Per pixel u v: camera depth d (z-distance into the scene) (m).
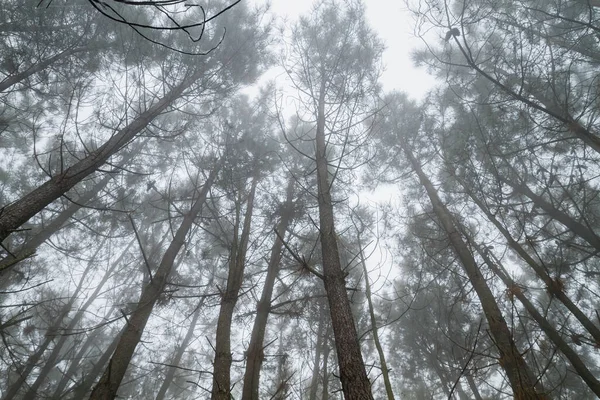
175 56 7.00
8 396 7.64
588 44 5.39
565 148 5.89
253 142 8.62
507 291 5.46
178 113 10.66
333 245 4.25
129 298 11.70
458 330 8.72
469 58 4.60
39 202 4.27
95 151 5.05
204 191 7.21
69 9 7.85
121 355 4.79
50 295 9.76
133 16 7.83
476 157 6.35
